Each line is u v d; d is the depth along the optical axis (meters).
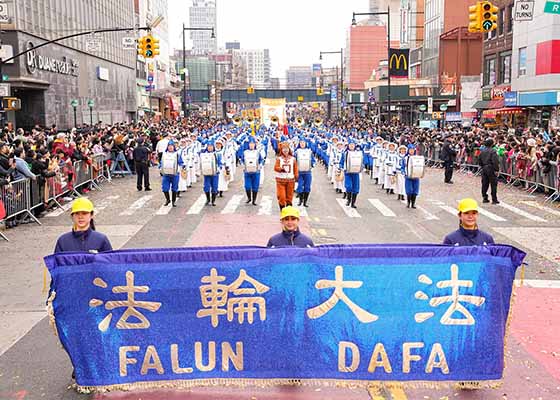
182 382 6.34
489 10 19.92
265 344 6.35
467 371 6.34
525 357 7.46
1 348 7.94
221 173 21.64
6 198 15.43
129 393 6.46
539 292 10.16
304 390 6.50
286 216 7.26
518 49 42.84
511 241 14.12
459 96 60.47
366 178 28.62
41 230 15.80
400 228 15.79
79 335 6.29
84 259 6.30
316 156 37.50
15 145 18.91
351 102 90.12
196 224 16.36
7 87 21.75
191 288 6.34
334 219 17.17
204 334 6.34
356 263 6.33
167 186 19.61
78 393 6.55
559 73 37.84
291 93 96.88
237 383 6.34
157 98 96.25
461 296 6.33
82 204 7.11
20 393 6.61
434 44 72.25
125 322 6.32
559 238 14.44
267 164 36.91
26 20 40.31
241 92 96.06
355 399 6.32
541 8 38.50
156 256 6.33
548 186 20.84
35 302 9.85
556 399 6.33
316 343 6.33
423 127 51.50
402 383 6.32
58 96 47.28
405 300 6.32
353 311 6.32
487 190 21.66
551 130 31.72
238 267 6.33
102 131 31.11
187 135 30.36
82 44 54.41
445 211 18.61
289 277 6.34
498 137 28.38
